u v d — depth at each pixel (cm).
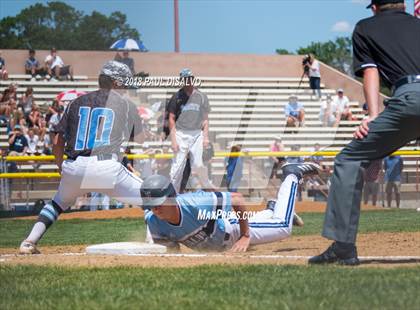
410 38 789
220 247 1073
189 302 637
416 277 712
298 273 760
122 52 3153
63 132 1060
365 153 805
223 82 3928
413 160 3130
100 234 1591
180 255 982
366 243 1174
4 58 3678
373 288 659
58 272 836
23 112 3127
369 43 798
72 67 3744
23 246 1053
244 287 696
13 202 2602
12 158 2286
